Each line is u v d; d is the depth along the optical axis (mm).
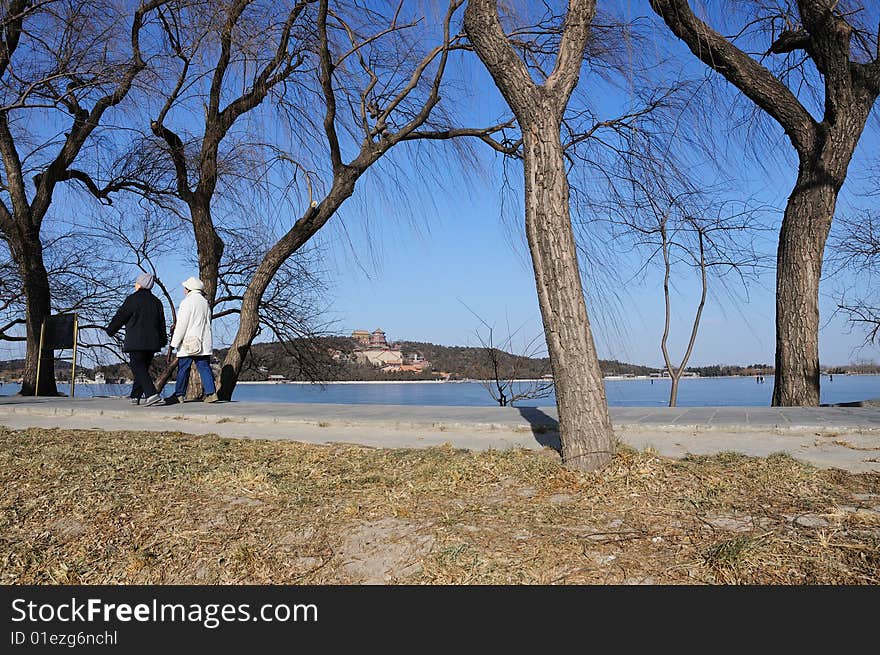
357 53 14094
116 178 17875
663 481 5320
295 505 5340
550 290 5926
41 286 16500
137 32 14555
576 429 5828
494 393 16031
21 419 10359
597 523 4527
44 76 14828
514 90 5988
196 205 15711
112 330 11359
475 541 4344
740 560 3793
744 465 5738
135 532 5137
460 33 12680
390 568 4250
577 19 6113
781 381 11297
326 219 14414
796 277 11227
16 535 5184
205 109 15438
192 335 12117
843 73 10859
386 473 6102
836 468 5730
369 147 13969
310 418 9383
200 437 8250
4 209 16125
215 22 13859
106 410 10633
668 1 11188
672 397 13711
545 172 5926
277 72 15242
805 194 11203
